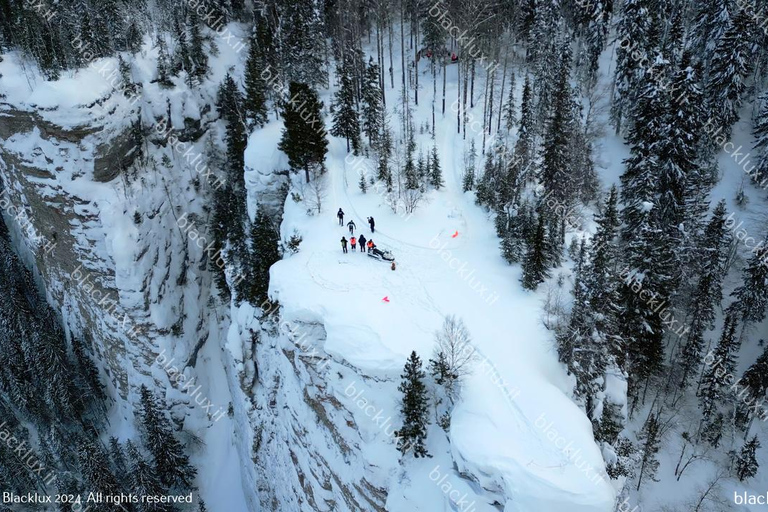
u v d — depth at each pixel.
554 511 26.94
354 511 38.81
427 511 33.03
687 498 42.91
